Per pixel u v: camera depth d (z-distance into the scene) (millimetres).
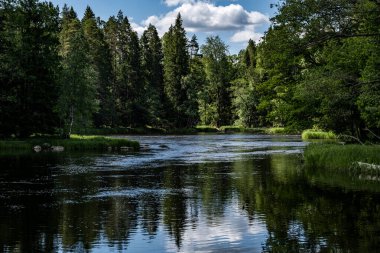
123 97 88250
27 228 12922
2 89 46062
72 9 87375
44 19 50062
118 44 94625
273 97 37469
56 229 12828
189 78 93625
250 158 33281
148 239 11906
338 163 24594
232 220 13820
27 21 48906
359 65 27281
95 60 81750
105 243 11547
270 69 36562
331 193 18016
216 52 101500
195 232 12516
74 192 18812
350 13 21359
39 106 47969
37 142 44031
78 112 53844
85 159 33094
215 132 88562
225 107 101375
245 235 12203
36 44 48781
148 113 86938
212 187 19969
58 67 51750
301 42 23547
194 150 42125
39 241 11664
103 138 48344
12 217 14242
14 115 46719
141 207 15758
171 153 38812
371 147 24672
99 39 83875
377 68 23422
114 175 24109
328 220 13648
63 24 81312
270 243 11445
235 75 106500
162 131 86312
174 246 11312
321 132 60844
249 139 62031
